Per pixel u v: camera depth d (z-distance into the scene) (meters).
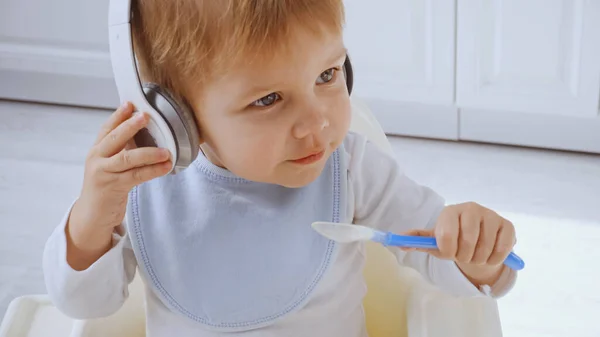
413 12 1.74
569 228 1.66
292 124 0.67
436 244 0.71
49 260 0.77
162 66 0.68
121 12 0.64
